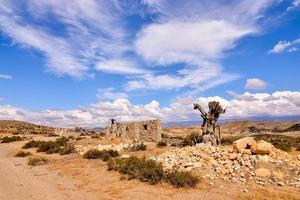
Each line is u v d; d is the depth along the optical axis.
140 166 18.17
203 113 29.05
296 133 80.19
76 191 15.31
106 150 28.11
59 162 24.92
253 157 18.48
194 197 13.66
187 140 35.22
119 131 52.97
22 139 54.53
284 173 17.31
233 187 15.32
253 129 125.38
